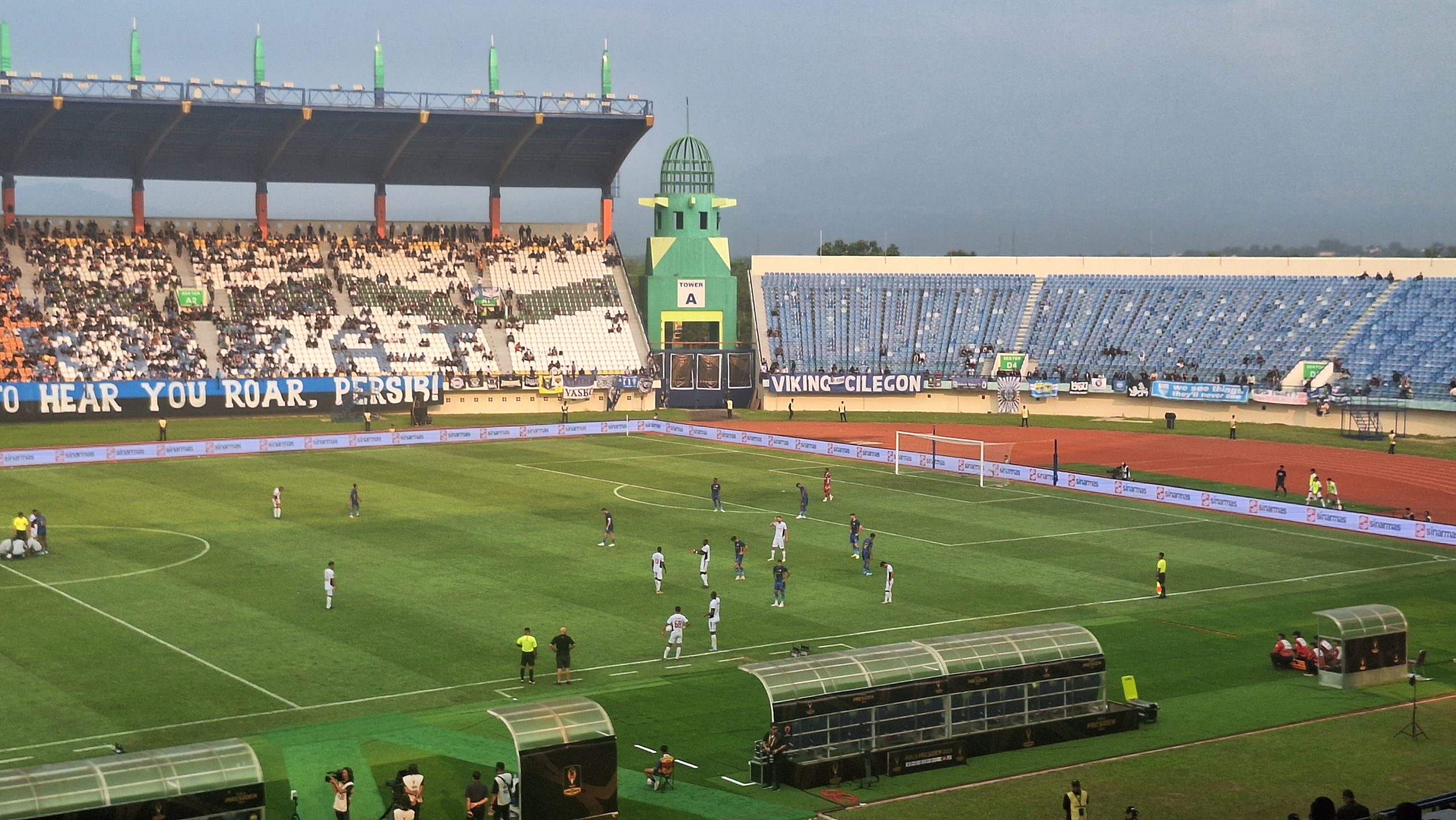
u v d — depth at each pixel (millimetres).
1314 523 76000
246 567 61219
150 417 108812
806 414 126562
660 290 133875
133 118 114688
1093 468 94875
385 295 127812
